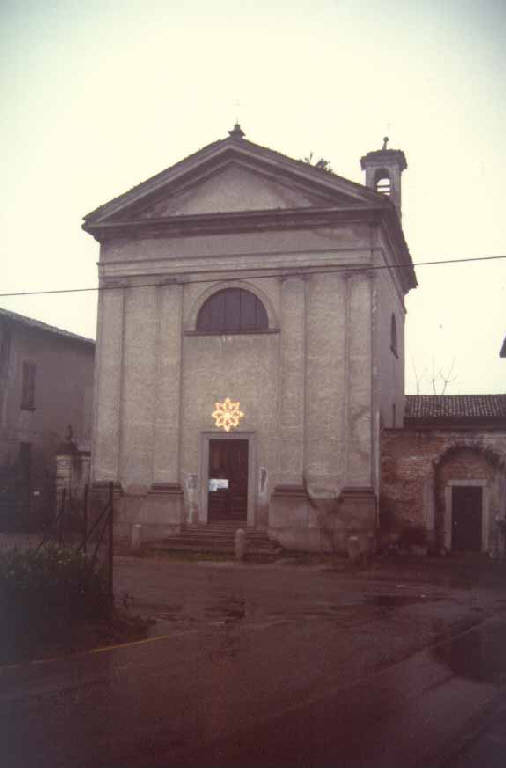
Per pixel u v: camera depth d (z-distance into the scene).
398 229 30.36
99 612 13.51
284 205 29.48
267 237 29.50
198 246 30.11
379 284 28.91
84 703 8.66
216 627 14.09
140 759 6.83
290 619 15.11
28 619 11.92
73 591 13.00
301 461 28.22
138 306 30.52
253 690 9.39
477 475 27.70
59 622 12.47
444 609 16.75
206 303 30.09
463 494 27.78
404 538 27.73
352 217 28.69
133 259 30.67
